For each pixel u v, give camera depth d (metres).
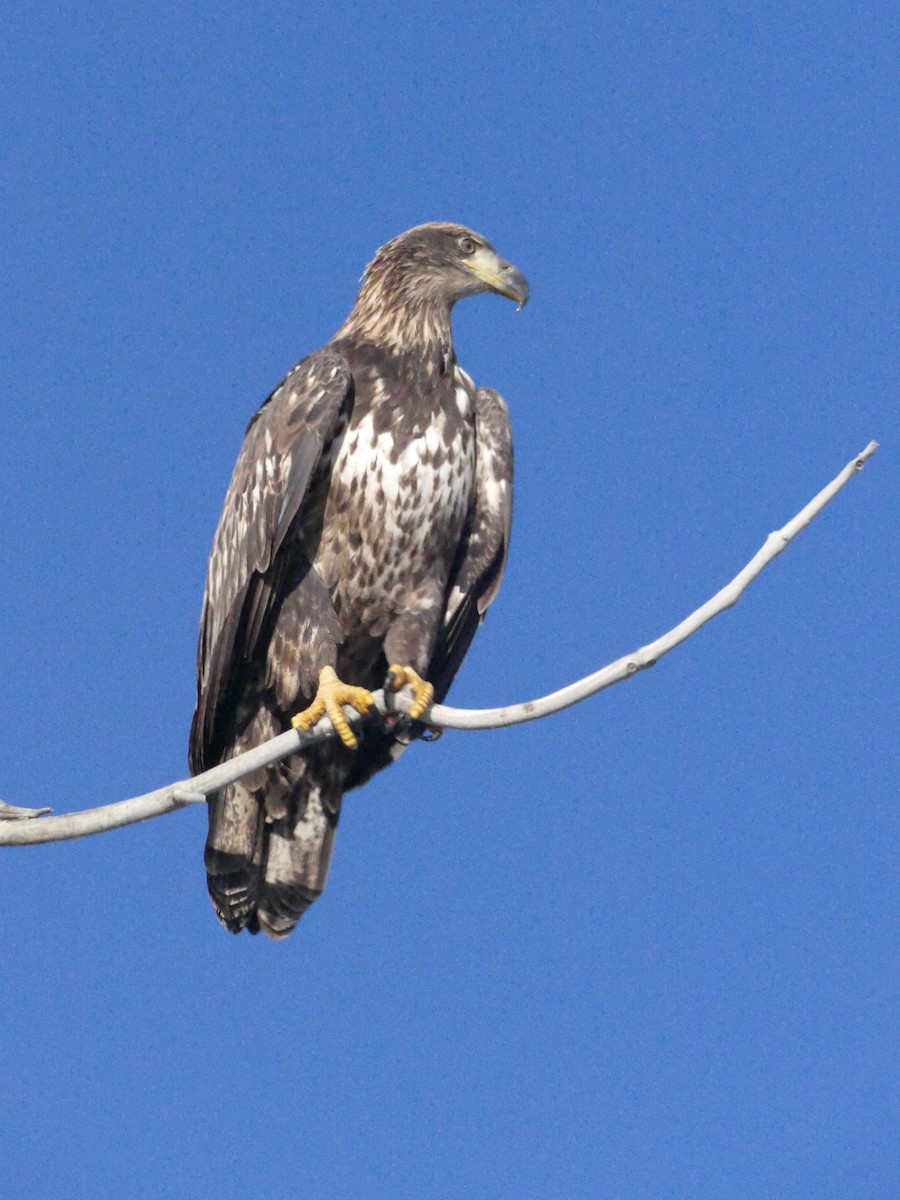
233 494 14.15
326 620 13.73
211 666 13.88
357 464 13.83
